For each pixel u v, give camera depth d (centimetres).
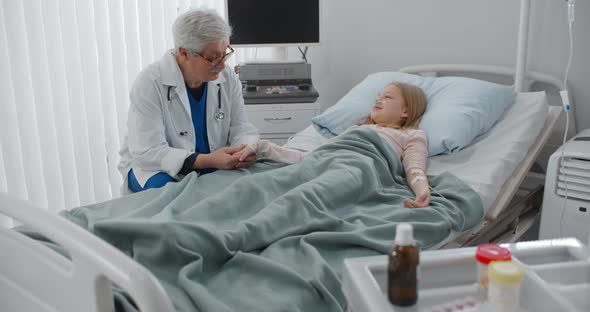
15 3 244
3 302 114
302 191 150
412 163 184
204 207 143
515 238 194
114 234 123
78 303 92
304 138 230
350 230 144
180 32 181
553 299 77
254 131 225
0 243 109
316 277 117
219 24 181
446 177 180
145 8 276
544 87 249
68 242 86
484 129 206
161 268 119
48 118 263
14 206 97
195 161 191
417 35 288
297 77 280
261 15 279
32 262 102
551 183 190
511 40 255
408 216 154
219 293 114
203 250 123
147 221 122
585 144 194
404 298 78
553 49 241
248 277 119
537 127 208
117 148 285
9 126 255
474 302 81
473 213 164
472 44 270
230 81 218
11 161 258
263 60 287
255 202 154
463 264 89
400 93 213
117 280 78
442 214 157
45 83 259
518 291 77
